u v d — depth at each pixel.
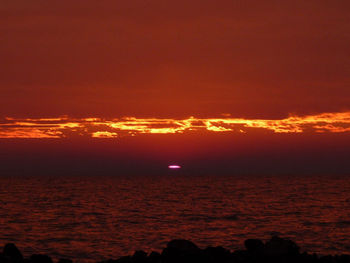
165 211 103.62
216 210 104.81
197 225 75.12
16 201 137.50
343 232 64.25
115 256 48.19
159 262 32.62
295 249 33.78
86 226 74.38
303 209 104.62
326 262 32.53
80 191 199.62
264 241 56.72
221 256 33.75
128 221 82.31
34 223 78.81
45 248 52.59
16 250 36.38
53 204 125.50
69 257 47.59
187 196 162.00
